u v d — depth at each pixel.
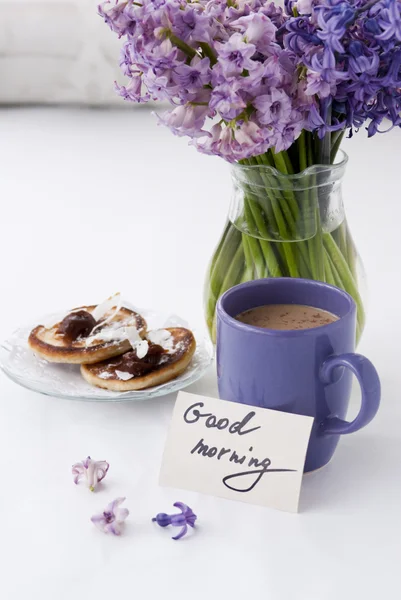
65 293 1.20
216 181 1.76
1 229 1.48
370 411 0.81
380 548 0.78
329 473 0.86
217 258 0.95
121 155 1.98
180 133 0.85
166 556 0.78
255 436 0.83
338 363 0.81
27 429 0.91
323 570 0.77
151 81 0.82
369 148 1.98
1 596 0.75
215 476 0.83
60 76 2.41
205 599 0.74
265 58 0.83
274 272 0.93
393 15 0.78
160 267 1.29
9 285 1.23
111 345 0.95
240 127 0.83
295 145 0.90
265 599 0.74
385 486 0.84
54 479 0.85
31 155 1.99
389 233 1.41
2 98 2.44
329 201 0.92
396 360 1.01
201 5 0.84
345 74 0.80
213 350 0.97
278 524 0.81
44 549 0.78
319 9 0.79
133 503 0.82
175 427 0.85
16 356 0.97
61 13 2.34
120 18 0.81
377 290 1.18
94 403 0.95
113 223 1.50
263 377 0.82
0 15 2.34
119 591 0.75
